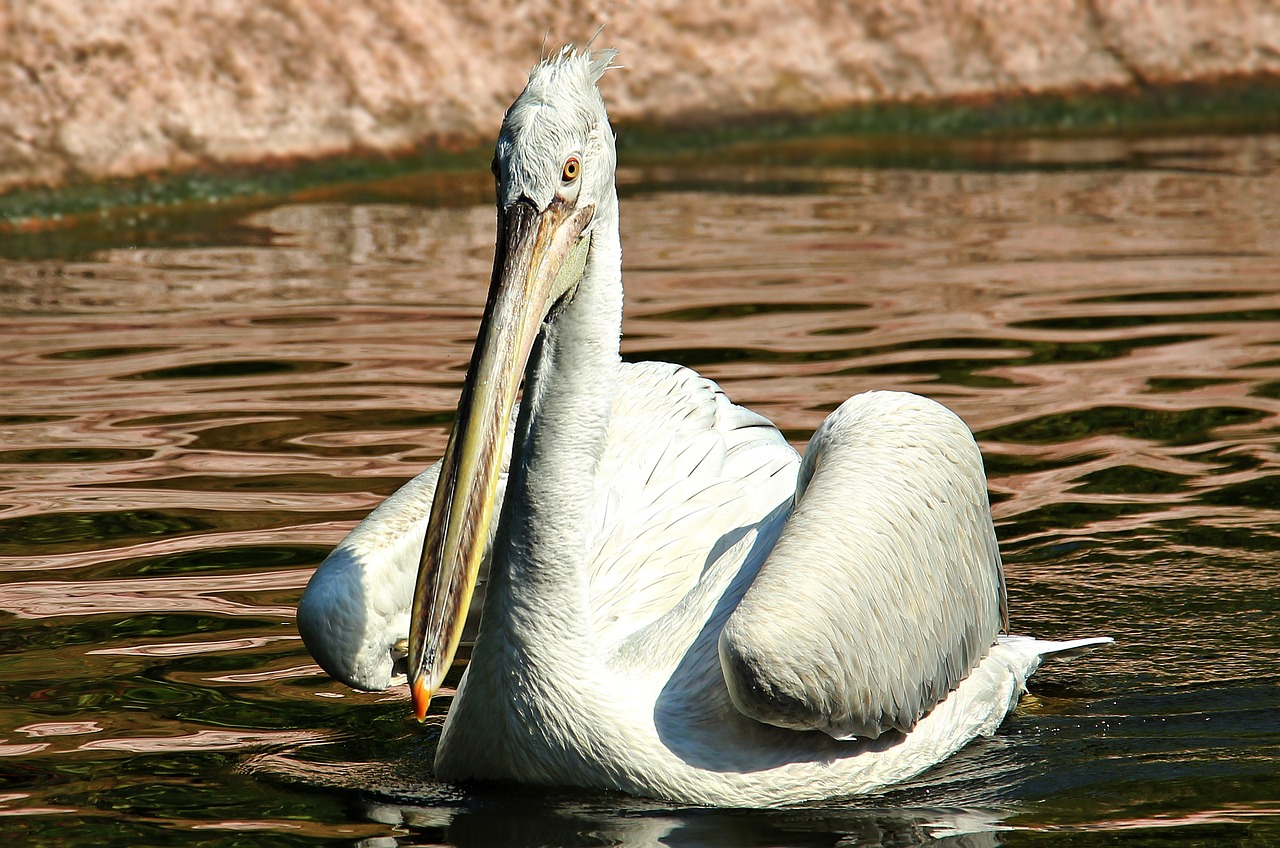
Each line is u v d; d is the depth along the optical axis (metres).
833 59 29.72
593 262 7.04
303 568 9.74
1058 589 9.49
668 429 8.94
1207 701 8.09
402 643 7.67
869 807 7.07
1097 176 24.34
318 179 24.91
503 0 27.55
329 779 7.33
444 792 7.20
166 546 10.12
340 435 12.34
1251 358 13.83
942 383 13.30
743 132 28.64
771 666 6.64
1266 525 10.27
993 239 19.48
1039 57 30.62
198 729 7.83
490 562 8.00
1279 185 22.88
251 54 25.11
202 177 23.95
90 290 17.95
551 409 7.02
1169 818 6.77
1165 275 17.14
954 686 7.77
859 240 19.64
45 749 7.56
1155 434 11.99
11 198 22.50
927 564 7.50
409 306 16.73
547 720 7.05
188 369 14.34
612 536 8.27
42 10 23.69
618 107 28.11
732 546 7.95
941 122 29.72
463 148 26.30
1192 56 31.23
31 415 12.97
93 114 23.58
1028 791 7.18
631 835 6.74
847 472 7.53
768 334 15.01
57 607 9.23
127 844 6.59
